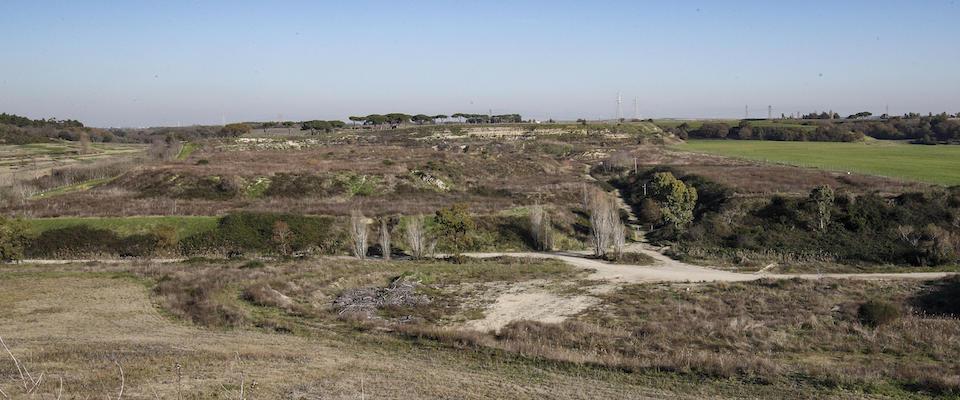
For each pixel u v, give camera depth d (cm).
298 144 13125
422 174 7994
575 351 2325
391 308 3212
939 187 5838
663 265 4591
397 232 5331
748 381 1923
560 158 12631
